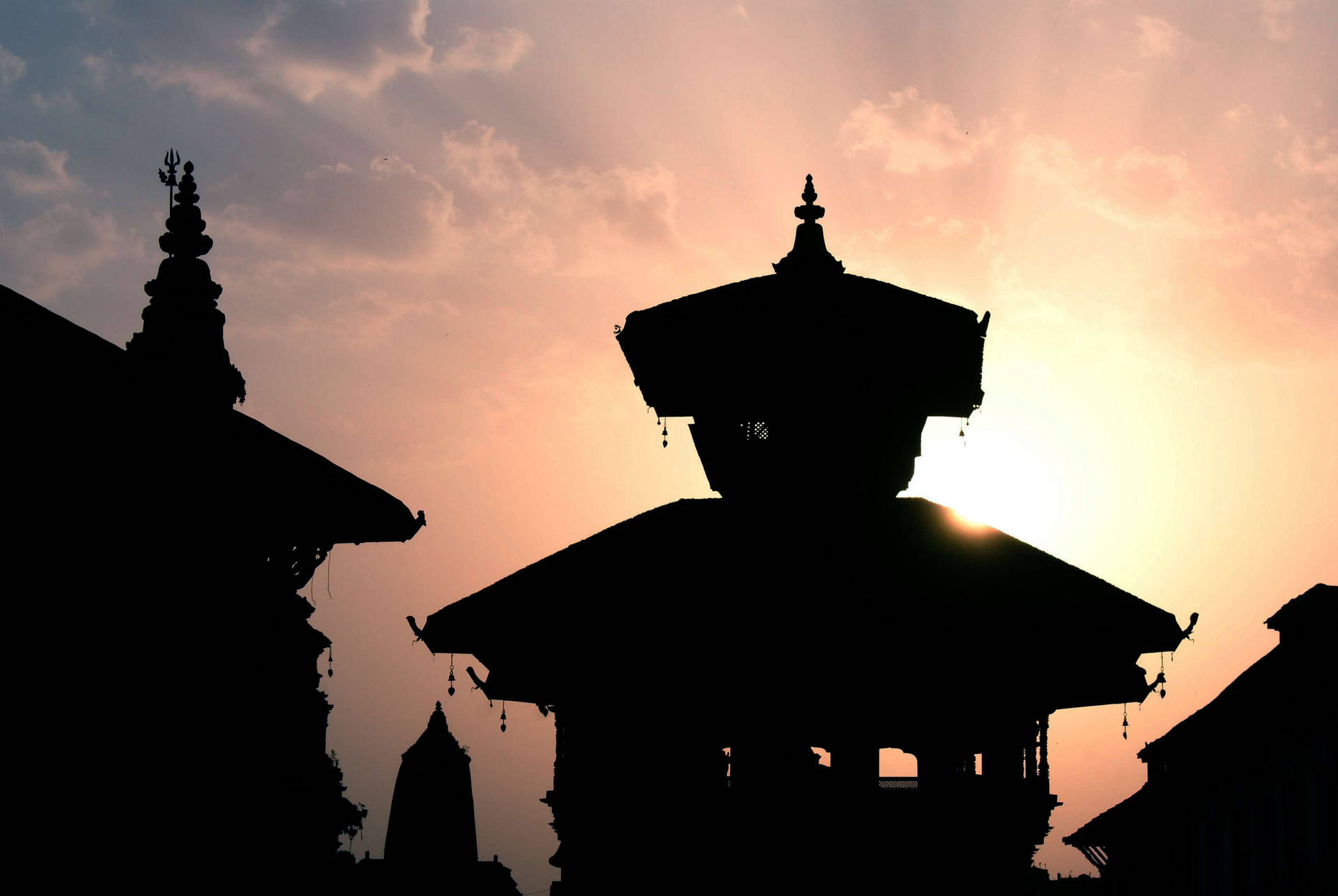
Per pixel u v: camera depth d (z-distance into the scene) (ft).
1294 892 80.53
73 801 41.42
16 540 40.73
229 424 49.29
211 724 46.62
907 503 53.42
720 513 53.36
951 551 50.85
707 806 48.26
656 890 47.75
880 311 52.95
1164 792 108.99
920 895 46.68
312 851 51.44
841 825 47.44
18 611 40.60
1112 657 48.49
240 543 49.75
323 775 52.60
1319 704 78.33
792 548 51.13
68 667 41.88
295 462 51.34
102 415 43.32
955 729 48.08
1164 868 109.91
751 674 48.96
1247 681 87.71
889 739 49.11
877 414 53.31
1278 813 83.66
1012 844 47.06
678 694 49.29
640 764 49.03
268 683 50.19
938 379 53.72
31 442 41.47
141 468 45.27
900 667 48.32
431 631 51.11
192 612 46.47
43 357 41.37
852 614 48.88
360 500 53.06
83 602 42.65
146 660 44.57
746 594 49.80
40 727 40.86
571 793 49.44
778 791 48.03
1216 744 94.32
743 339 53.01
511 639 50.55
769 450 53.36
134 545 44.78
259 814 48.65
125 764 43.21
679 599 50.03
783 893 47.09
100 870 41.83
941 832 47.21
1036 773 47.98
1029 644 48.14
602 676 49.98
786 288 53.83
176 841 44.52
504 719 51.90
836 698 48.47
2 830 39.32
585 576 51.57
